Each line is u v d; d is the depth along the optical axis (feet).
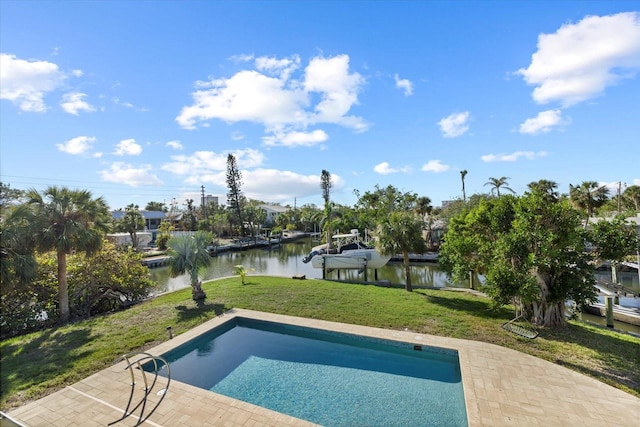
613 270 47.60
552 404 16.03
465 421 16.37
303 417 17.15
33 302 33.27
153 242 139.13
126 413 15.11
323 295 39.29
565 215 24.89
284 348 26.45
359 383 20.62
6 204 31.32
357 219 125.90
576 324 29.35
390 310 32.60
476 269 32.78
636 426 14.25
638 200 105.29
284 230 204.44
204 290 43.65
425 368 22.58
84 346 24.54
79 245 33.42
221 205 211.82
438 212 137.69
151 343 25.12
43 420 15.35
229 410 16.12
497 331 26.40
